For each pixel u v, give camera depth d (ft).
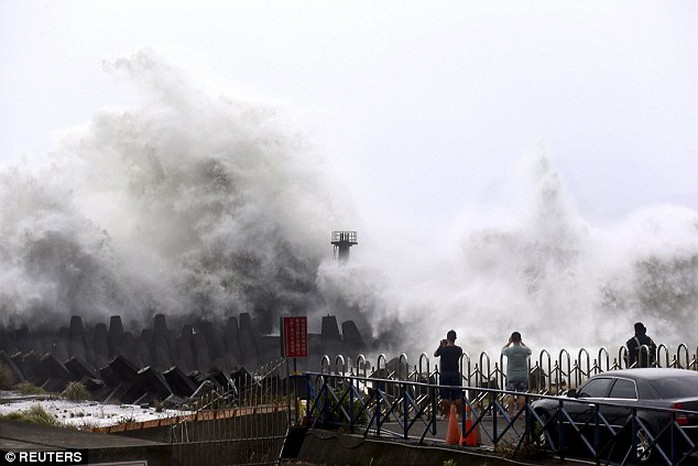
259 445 179.42
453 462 164.96
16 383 390.83
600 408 164.86
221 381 354.74
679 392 157.48
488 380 233.76
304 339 212.23
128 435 215.72
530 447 162.50
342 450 192.54
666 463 147.84
